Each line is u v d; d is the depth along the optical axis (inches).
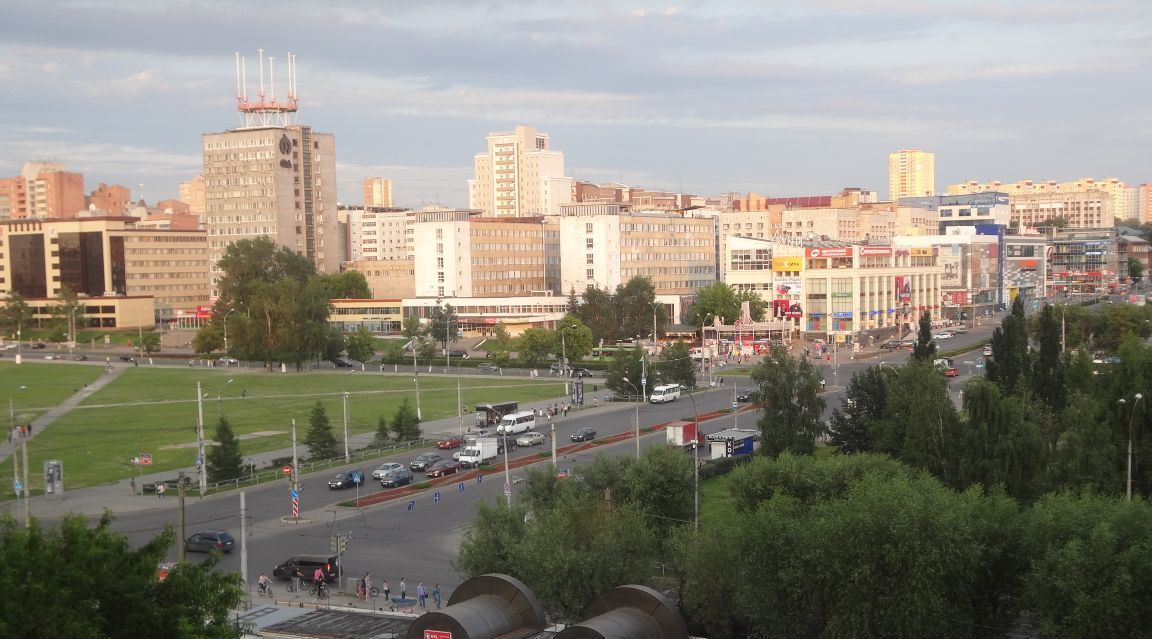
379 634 2938.0
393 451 6166.3
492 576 2760.8
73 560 2094.0
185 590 2267.5
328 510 4788.4
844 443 5246.1
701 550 3171.8
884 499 2974.9
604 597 2711.6
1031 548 2984.7
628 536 3344.0
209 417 7327.8
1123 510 2925.7
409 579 3754.9
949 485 4271.7
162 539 2370.8
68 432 6761.8
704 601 3142.2
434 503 4913.9
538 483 4082.2
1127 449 4372.5
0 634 1908.2
